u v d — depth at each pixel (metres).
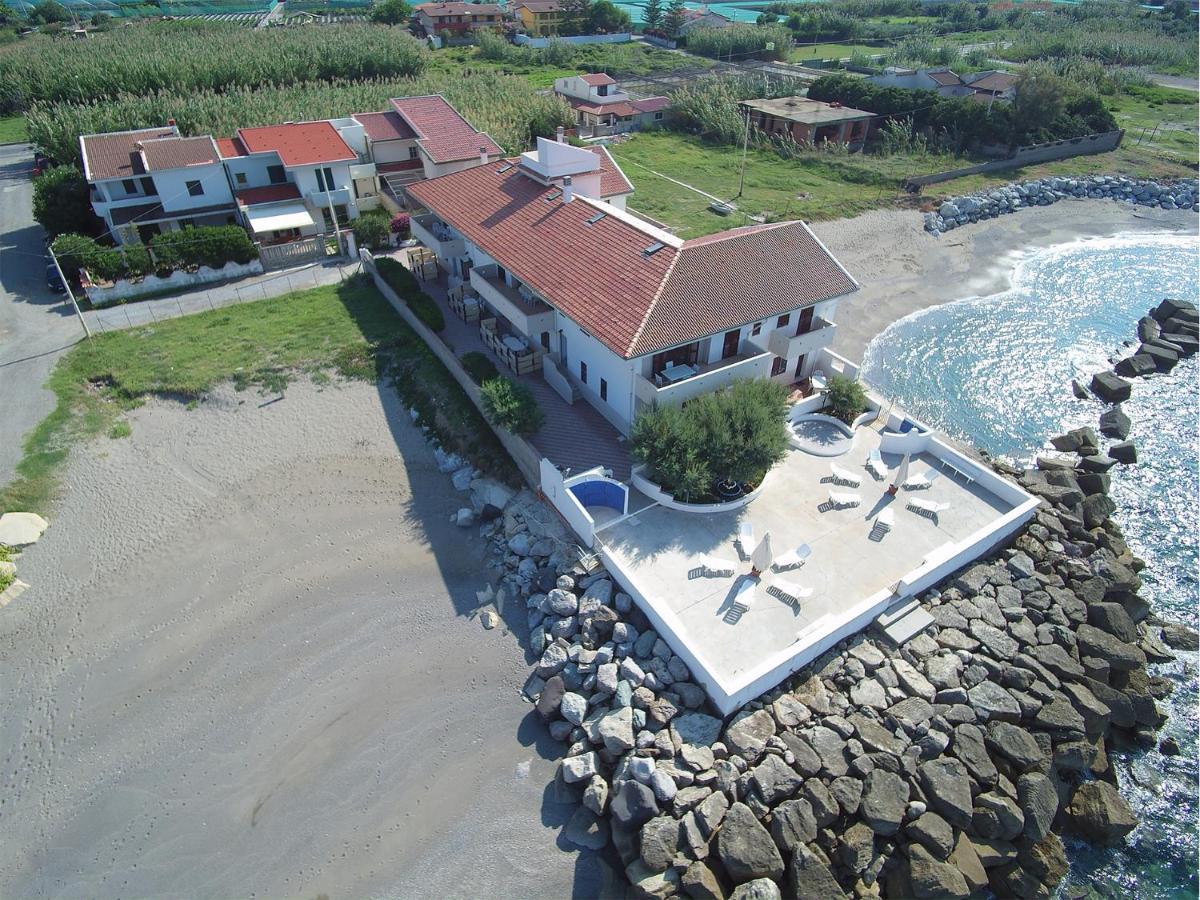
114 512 33.69
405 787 23.64
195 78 82.94
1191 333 49.44
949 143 79.00
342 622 28.83
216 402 39.91
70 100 78.19
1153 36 141.50
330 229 58.03
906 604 27.78
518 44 131.25
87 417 38.91
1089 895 22.16
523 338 40.38
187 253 49.91
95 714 25.77
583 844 22.23
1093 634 27.81
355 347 43.47
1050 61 112.50
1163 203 72.50
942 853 21.41
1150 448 39.84
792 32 148.62
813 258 36.47
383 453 37.00
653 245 34.44
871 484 32.94
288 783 23.77
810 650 25.48
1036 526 31.83
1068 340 49.38
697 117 85.81
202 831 22.61
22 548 31.81
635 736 23.91
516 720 25.58
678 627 25.70
